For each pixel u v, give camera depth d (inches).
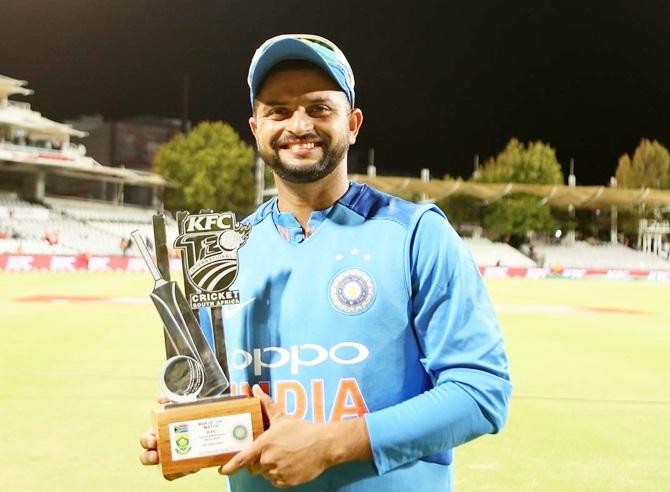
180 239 70.5
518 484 173.0
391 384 71.2
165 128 2642.7
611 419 243.0
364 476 70.0
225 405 64.7
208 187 1920.5
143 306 653.3
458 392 67.9
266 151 76.2
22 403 253.4
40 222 1592.0
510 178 2087.8
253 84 76.1
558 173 2107.5
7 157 1648.6
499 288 1111.0
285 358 72.8
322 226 75.6
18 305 651.5
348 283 72.3
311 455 63.2
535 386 305.3
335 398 71.0
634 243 2191.2
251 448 63.0
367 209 76.0
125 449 197.2
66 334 454.6
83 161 1829.5
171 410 64.1
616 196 1884.8
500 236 2065.7
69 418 231.9
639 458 195.6
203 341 68.6
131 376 310.2
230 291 70.3
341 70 74.7
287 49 72.4
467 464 189.0
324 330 71.9
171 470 63.2
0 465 182.1
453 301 71.3
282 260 75.5
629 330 553.3
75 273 1226.0
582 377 331.3
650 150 2261.3
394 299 71.7
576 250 2047.2
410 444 65.7
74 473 176.4
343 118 75.5
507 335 498.3
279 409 66.2
